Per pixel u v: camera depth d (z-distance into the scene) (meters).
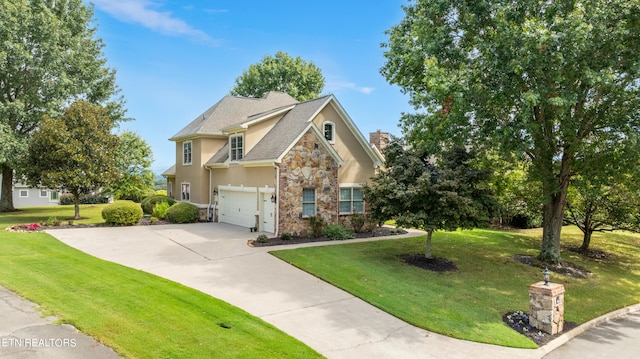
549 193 13.64
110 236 16.72
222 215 22.45
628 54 10.72
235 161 20.69
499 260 14.66
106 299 8.26
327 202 18.50
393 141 14.82
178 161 27.45
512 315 9.30
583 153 12.81
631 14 10.20
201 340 6.57
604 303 11.17
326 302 9.26
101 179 20.58
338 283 10.62
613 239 21.34
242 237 16.84
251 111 25.83
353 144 20.31
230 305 8.47
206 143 23.94
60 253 12.71
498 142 11.77
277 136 19.03
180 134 26.80
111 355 5.84
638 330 9.48
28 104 25.30
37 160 20.50
